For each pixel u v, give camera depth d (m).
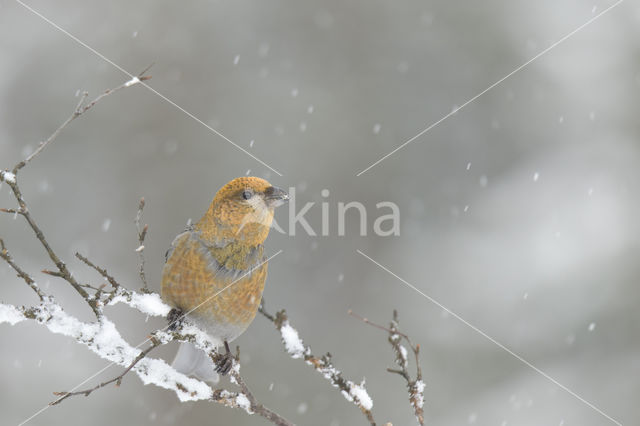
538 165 12.60
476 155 13.53
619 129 12.62
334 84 14.27
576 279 10.55
